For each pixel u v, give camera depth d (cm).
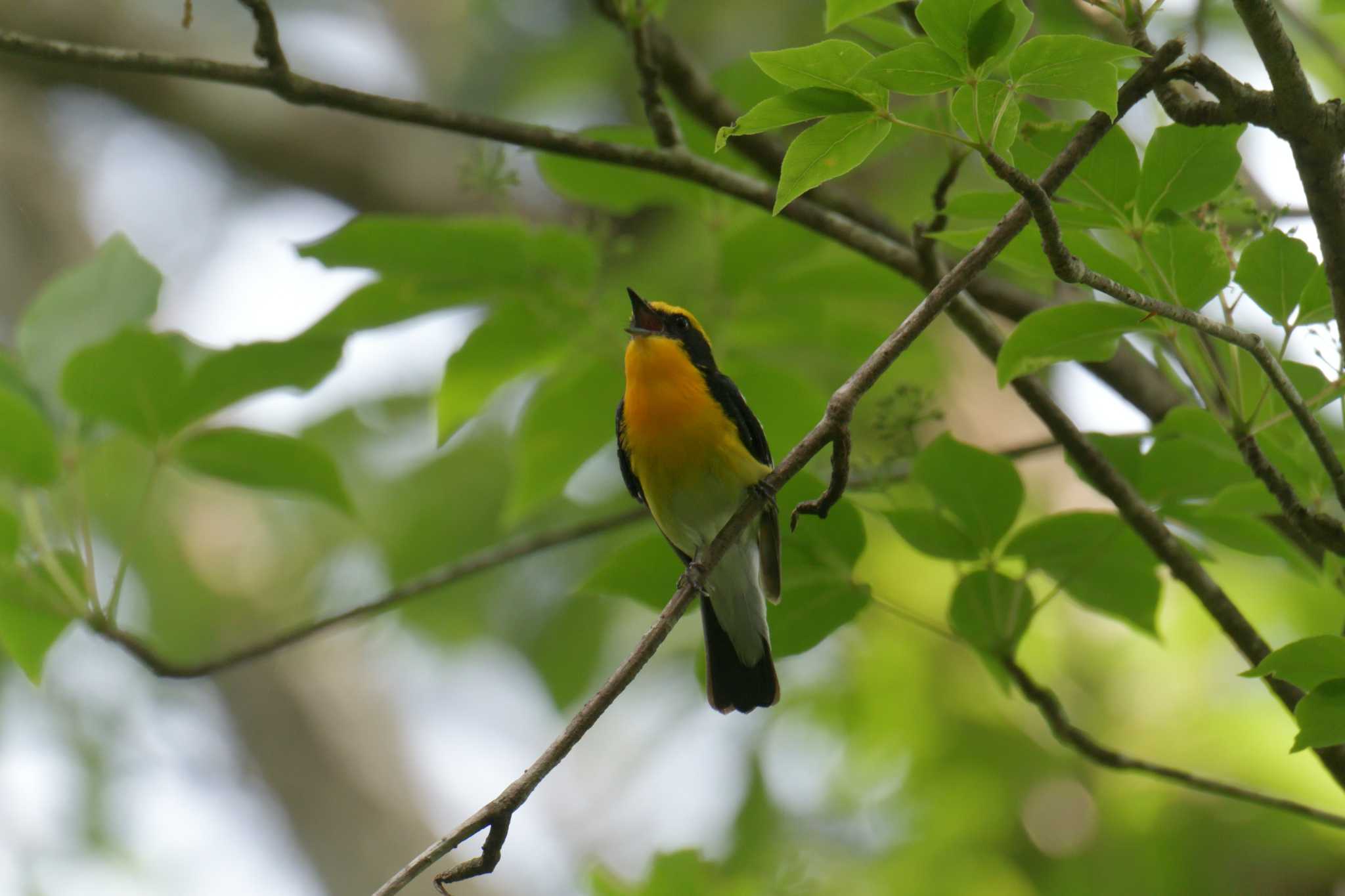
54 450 845
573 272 873
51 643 851
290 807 2045
